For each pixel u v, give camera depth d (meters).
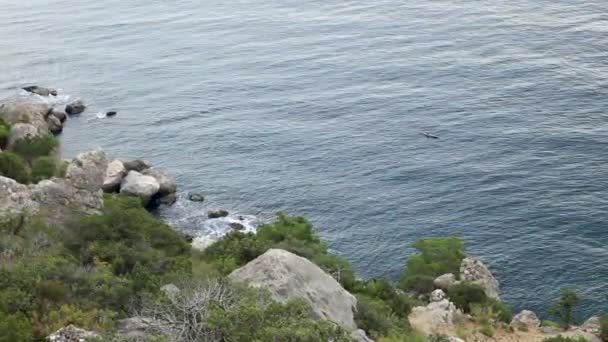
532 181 82.88
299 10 152.62
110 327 24.92
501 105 101.56
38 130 84.75
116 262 38.91
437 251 67.12
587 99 100.62
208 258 48.75
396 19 141.00
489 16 136.25
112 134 103.00
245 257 49.62
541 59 115.19
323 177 88.69
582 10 133.75
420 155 90.81
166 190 85.19
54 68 128.50
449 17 138.38
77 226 44.56
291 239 56.34
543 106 100.06
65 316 25.75
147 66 127.81
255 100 111.44
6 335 23.33
